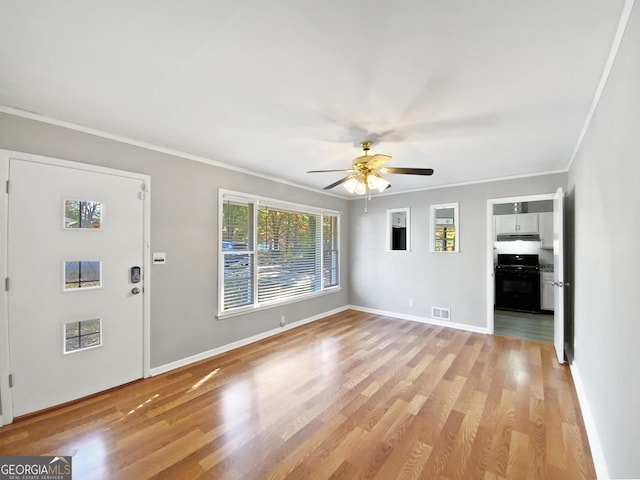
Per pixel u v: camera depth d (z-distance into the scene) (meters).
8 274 2.08
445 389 2.59
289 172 3.88
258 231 3.94
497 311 5.71
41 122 2.22
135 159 2.74
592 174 2.06
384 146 2.83
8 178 2.08
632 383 1.22
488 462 1.72
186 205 3.14
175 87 1.81
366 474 1.64
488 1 1.14
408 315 4.99
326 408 2.29
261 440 1.92
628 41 1.21
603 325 1.74
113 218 2.59
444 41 1.37
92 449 1.83
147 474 1.64
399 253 5.11
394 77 1.68
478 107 2.03
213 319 3.39
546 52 1.44
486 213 4.24
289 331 4.31
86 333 2.44
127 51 1.46
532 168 3.61
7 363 2.07
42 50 1.45
